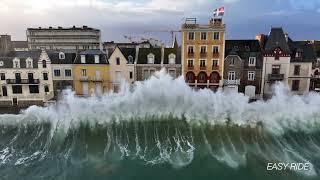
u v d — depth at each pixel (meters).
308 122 26.06
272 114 26.02
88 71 53.44
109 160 21.53
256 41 55.69
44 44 129.88
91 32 130.12
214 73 53.25
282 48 52.41
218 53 52.34
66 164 21.64
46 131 26.78
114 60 53.16
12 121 29.25
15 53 55.09
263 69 52.78
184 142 23.23
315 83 54.44
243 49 54.56
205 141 23.34
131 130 24.58
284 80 52.84
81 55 52.91
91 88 53.88
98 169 20.67
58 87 53.56
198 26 51.53
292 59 52.78
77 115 26.05
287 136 24.53
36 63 52.50
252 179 19.39
